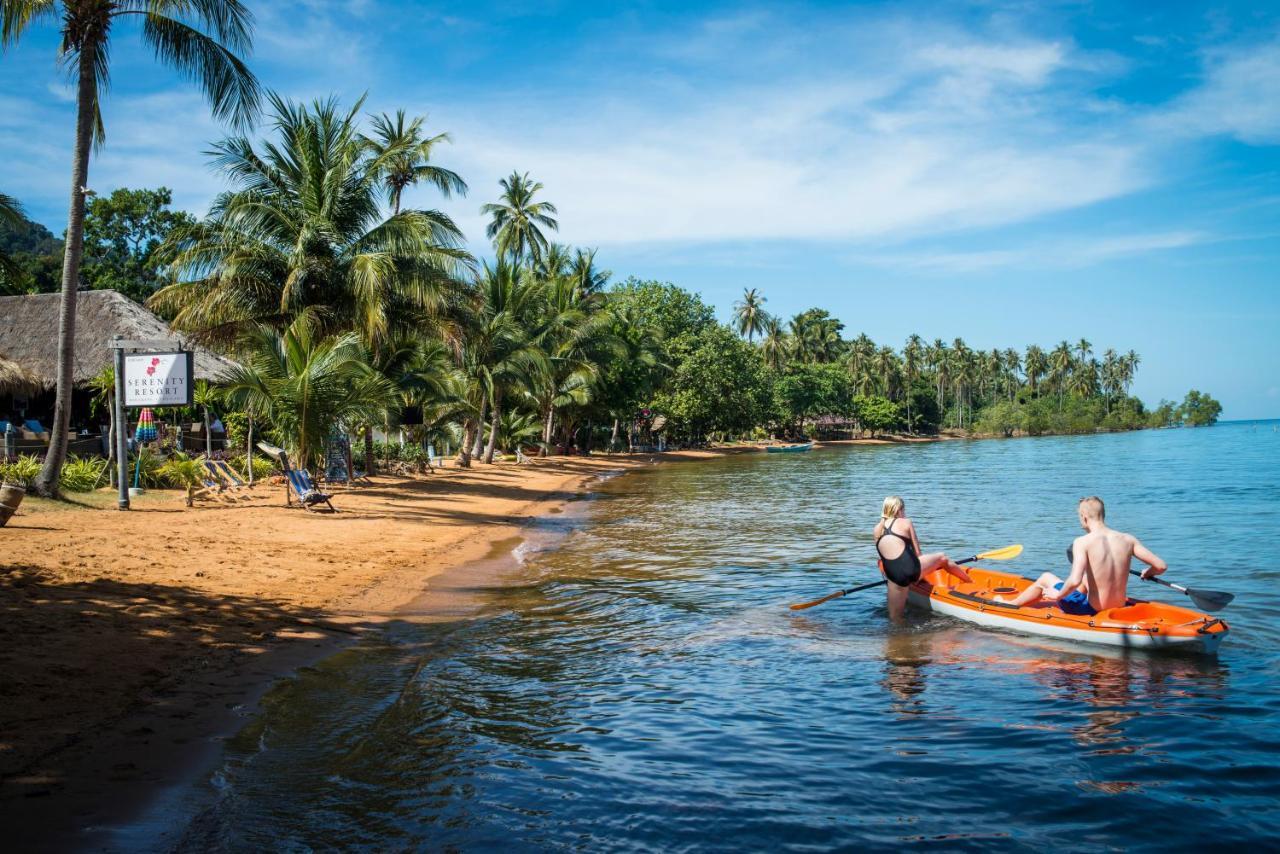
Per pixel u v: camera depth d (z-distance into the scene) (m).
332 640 8.14
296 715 5.99
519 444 47.19
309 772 5.02
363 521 16.77
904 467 46.19
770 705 6.43
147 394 15.15
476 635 8.67
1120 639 7.93
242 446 26.62
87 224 45.94
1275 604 9.80
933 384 140.38
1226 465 42.38
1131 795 4.75
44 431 23.25
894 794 4.79
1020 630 8.65
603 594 10.94
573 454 55.59
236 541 12.84
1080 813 4.53
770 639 8.53
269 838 4.16
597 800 4.70
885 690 6.80
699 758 5.35
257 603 9.17
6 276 16.27
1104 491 27.25
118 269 46.31
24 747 4.93
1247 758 5.27
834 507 23.19
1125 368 163.62
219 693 6.27
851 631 8.86
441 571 12.35
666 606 10.18
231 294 22.20
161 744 5.22
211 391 19.83
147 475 19.05
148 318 29.91
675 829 4.34
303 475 19.27
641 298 71.69
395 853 4.04
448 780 4.96
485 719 6.07
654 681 7.07
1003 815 4.52
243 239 22.36
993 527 18.17
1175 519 18.69
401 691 6.67
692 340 70.06
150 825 4.21
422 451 31.62
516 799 4.71
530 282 40.28
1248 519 18.41
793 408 97.06
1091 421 136.50
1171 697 6.50
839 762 5.28
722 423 72.88
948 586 10.22
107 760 4.91
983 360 151.25
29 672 6.09
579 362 45.97
